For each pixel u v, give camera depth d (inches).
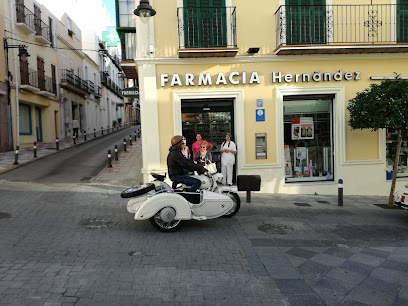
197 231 238.4
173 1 390.9
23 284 148.9
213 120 418.9
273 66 401.7
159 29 390.0
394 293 151.5
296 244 216.7
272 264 181.8
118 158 633.0
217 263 180.7
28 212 274.4
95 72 1470.2
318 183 415.5
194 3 394.0
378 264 184.9
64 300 136.5
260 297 145.0
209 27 395.2
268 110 403.2
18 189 365.1
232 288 152.4
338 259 191.6
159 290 148.3
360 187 418.9
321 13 409.4
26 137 815.7
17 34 751.7
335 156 418.6
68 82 1051.9
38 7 869.8
